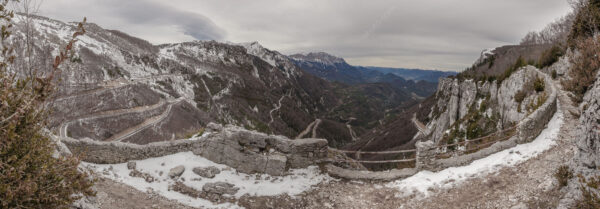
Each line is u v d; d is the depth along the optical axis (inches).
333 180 568.7
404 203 465.1
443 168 529.7
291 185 544.4
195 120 4008.4
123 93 3506.4
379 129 5821.9
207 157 614.9
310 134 6643.7
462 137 1694.1
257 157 588.1
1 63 176.1
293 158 598.5
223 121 5009.8
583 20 1139.9
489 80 2306.8
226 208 470.6
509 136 606.2
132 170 553.9
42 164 201.8
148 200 460.4
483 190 435.5
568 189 345.4
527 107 975.0
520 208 360.5
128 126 2792.8
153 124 3019.2
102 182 475.2
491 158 525.7
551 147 504.4
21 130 194.7
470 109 2401.6
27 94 186.1
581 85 699.4
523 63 1587.1
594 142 323.0
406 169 557.0
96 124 2406.5
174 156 609.3
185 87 5590.6
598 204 278.2
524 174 438.9
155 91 4409.5
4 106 174.4
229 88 7116.1
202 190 516.1
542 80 1008.9
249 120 5876.0
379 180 548.4
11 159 179.6
